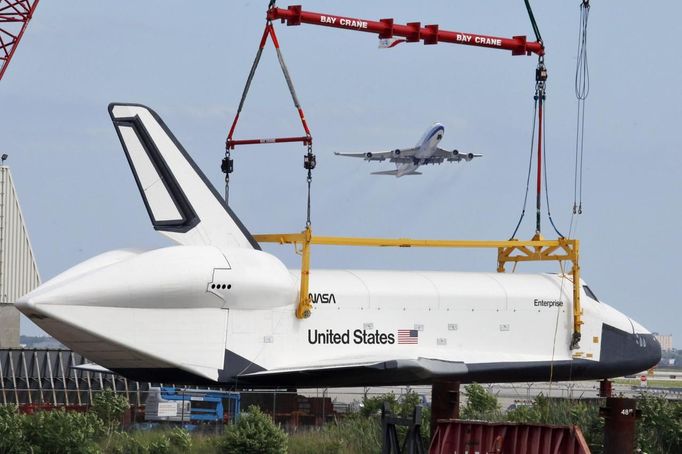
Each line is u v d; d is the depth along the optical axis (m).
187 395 149.12
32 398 173.50
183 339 124.38
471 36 158.38
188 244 132.88
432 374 133.25
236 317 128.12
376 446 109.62
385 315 138.25
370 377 131.38
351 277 139.38
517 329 146.62
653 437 106.88
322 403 146.12
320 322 134.25
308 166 137.38
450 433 84.62
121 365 125.69
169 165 133.25
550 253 153.88
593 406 119.81
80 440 106.56
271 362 129.62
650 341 157.50
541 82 158.88
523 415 118.00
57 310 118.19
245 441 106.38
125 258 126.12
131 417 149.75
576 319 149.88
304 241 133.00
